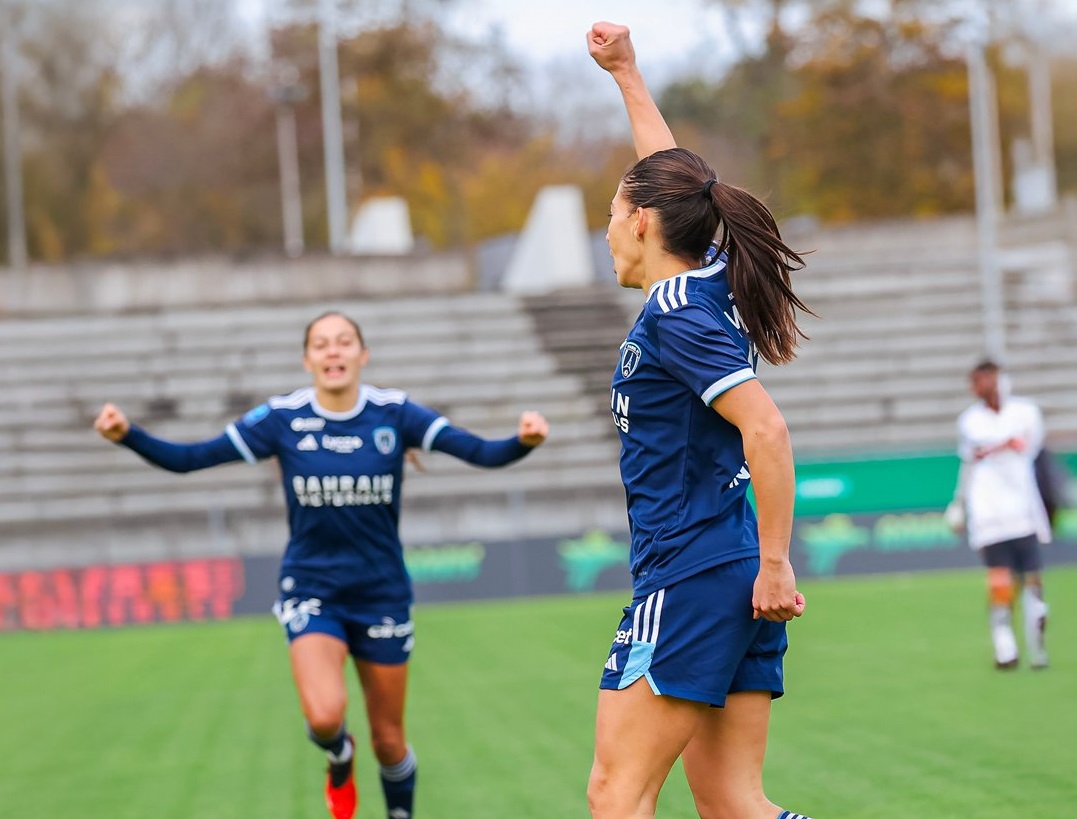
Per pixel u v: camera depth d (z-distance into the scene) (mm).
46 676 23641
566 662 22141
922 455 35719
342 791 10984
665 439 6723
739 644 6645
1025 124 85875
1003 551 19562
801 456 35438
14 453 44656
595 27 8539
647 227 6957
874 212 83625
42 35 91062
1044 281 53375
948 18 82562
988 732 14711
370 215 72062
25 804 13281
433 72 92750
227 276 54219
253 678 21938
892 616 26656
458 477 43375
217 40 95812
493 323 50688
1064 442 42625
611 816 6586
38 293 53344
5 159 90250
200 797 13266
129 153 95250
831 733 14992
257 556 33500
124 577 32938
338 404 10930
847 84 82812
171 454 10789
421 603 34156
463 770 13961
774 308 6887
